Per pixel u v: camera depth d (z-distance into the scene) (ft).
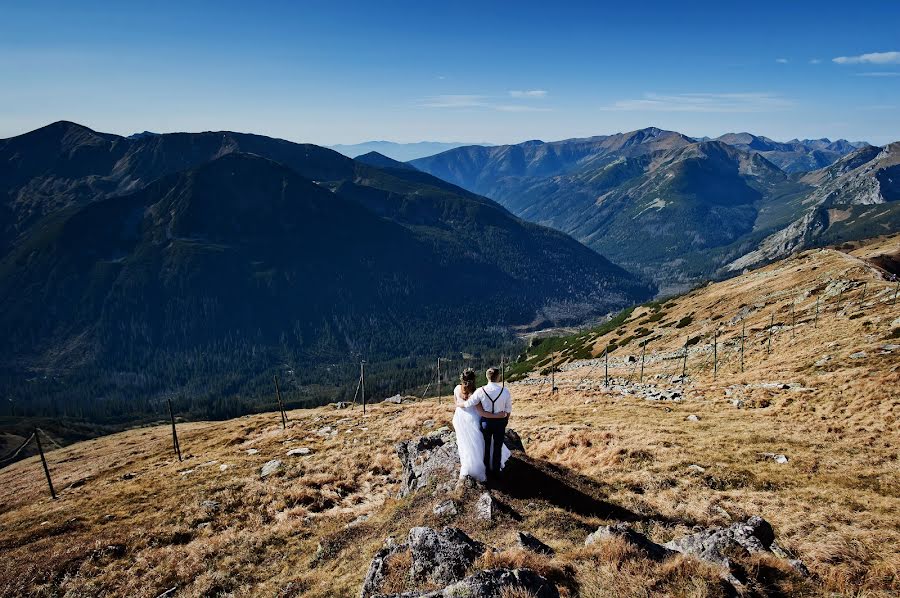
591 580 30.12
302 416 200.13
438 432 66.03
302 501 82.02
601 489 58.54
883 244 433.48
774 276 393.29
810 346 183.93
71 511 94.73
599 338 455.63
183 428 285.23
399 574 32.50
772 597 30.48
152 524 78.43
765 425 100.99
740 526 38.75
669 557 32.81
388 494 81.76
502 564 31.01
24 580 62.23
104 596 57.31
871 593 32.35
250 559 59.67
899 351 132.98
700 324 339.98
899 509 56.24
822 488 64.18
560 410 139.33
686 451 80.23
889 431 89.04
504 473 50.57
